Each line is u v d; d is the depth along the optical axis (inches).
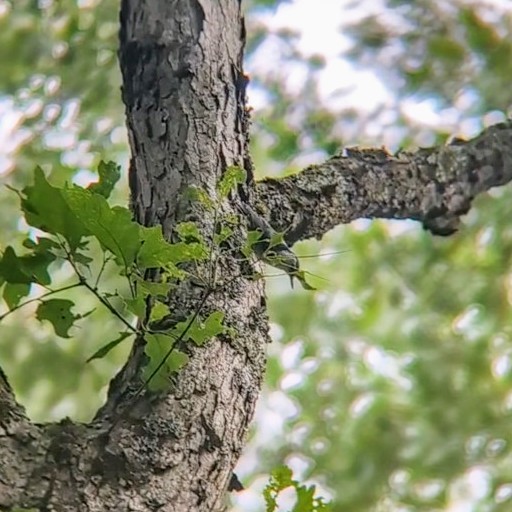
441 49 139.8
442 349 163.3
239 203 56.6
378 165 70.9
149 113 58.4
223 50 60.6
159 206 55.5
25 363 146.9
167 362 46.9
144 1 61.0
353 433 165.8
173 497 46.1
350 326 168.4
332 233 162.7
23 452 44.6
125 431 46.6
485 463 160.2
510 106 139.5
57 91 137.5
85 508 44.0
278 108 142.4
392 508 161.9
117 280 128.3
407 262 161.3
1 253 46.2
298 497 46.0
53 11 137.3
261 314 53.1
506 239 154.4
